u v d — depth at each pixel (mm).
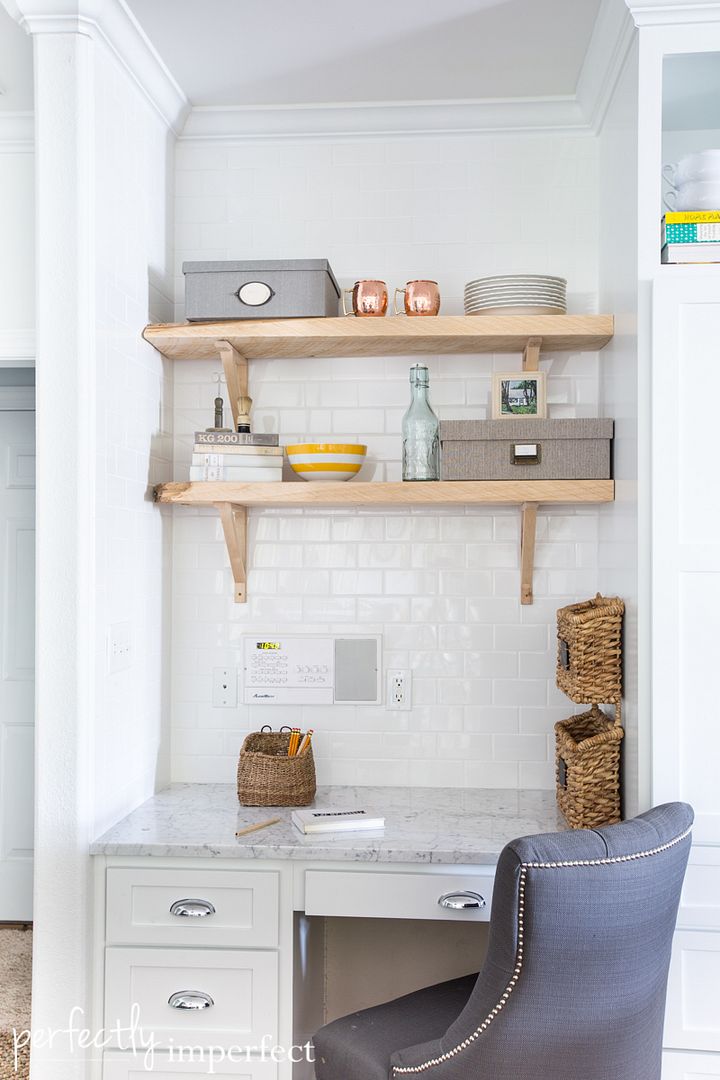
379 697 2584
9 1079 2346
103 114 2100
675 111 2324
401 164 2615
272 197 2641
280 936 2016
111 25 2074
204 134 2633
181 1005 2006
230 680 2619
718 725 1991
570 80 2438
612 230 2363
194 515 2639
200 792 2514
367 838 2088
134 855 2023
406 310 2396
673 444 2006
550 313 2385
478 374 2584
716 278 2010
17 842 3357
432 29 2188
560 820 2248
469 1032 1604
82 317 2010
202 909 2014
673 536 2002
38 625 2010
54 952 2008
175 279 2664
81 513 2006
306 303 2348
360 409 2611
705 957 1975
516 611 2570
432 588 2586
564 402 2564
